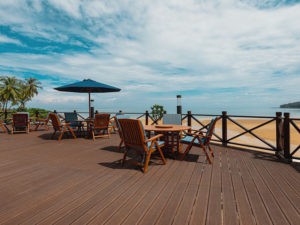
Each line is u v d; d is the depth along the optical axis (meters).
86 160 3.72
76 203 2.06
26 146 4.98
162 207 1.98
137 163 3.34
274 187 2.52
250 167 3.38
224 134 5.19
